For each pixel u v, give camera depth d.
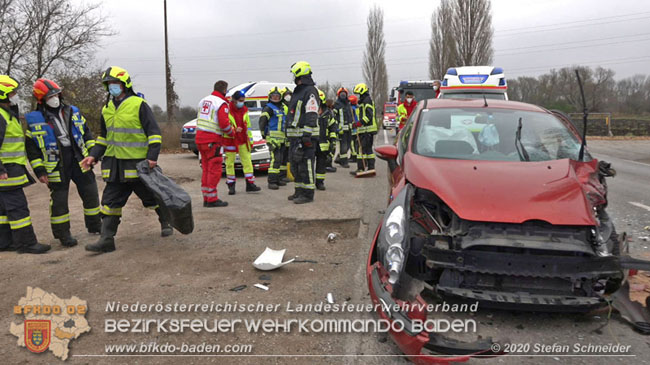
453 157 4.38
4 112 5.04
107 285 4.34
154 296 4.09
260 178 11.01
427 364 2.91
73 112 5.58
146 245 5.57
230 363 3.07
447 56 47.53
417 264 3.63
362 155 10.81
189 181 10.49
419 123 4.94
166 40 28.59
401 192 3.62
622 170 12.27
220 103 7.26
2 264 4.92
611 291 3.60
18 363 3.07
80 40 19.08
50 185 5.40
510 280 3.36
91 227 6.06
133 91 5.33
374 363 3.07
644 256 5.08
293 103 7.46
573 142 4.60
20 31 18.11
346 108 12.23
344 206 7.37
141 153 5.28
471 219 3.38
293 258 5.08
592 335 3.41
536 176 3.83
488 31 44.75
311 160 7.63
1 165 5.02
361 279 4.45
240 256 5.16
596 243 3.39
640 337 3.38
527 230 3.38
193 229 5.82
